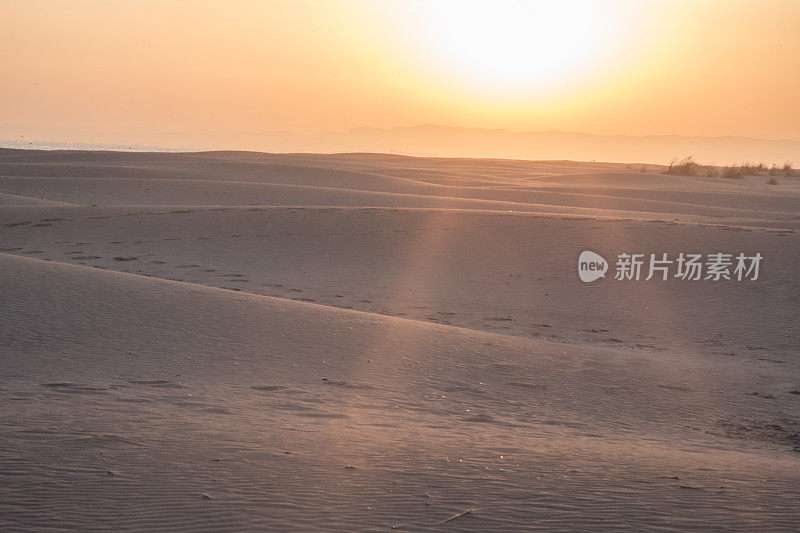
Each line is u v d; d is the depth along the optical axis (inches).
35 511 218.5
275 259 1034.7
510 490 257.4
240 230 1190.9
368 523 220.4
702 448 367.6
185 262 1027.9
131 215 1323.8
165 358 480.7
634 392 496.4
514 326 741.3
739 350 671.8
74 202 1781.5
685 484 275.9
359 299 844.0
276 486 249.4
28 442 281.9
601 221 1203.9
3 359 451.8
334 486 252.8
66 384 400.8
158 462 268.2
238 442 302.2
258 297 693.3
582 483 270.4
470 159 4911.4
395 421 371.6
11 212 1366.9
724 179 3065.9
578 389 490.6
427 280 926.4
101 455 271.6
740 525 231.9
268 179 2313.0
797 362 631.2
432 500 243.0
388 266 989.2
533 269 961.5
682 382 534.9
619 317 778.8
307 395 418.3
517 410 426.9
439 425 370.3
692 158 3348.9
